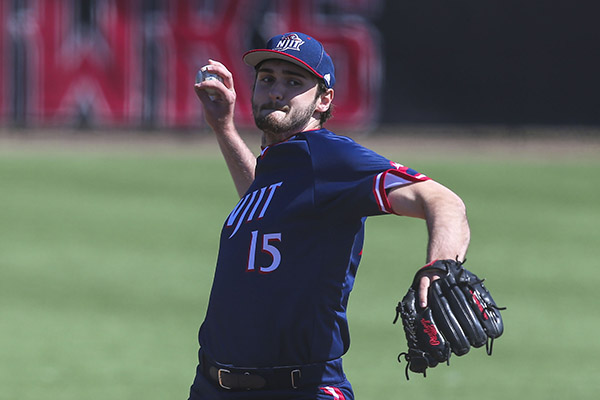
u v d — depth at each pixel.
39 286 36.53
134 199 55.62
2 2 78.88
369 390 25.58
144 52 82.19
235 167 16.55
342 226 12.63
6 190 57.12
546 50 90.62
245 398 13.06
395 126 89.06
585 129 91.38
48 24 79.88
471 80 89.94
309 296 12.64
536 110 91.00
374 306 34.56
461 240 11.38
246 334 12.88
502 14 90.00
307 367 12.78
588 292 37.53
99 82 81.50
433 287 11.36
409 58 88.88
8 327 31.19
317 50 13.15
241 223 13.23
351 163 12.30
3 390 24.88
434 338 11.36
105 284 37.06
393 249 44.41
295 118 13.16
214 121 16.33
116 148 76.19
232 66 83.69
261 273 12.80
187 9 82.62
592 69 91.00
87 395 24.66
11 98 79.94
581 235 48.91
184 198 56.25
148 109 82.62
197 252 42.91
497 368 28.16
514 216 53.59
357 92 87.62
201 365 13.74
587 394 25.70
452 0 89.19
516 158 77.56
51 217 49.81
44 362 27.52
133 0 81.62
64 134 80.88
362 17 87.31
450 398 25.05
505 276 39.81
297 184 12.68
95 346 29.41
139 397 24.61
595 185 65.25
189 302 34.78
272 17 84.50
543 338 31.42
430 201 11.66
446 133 89.62
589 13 90.44
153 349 29.17
